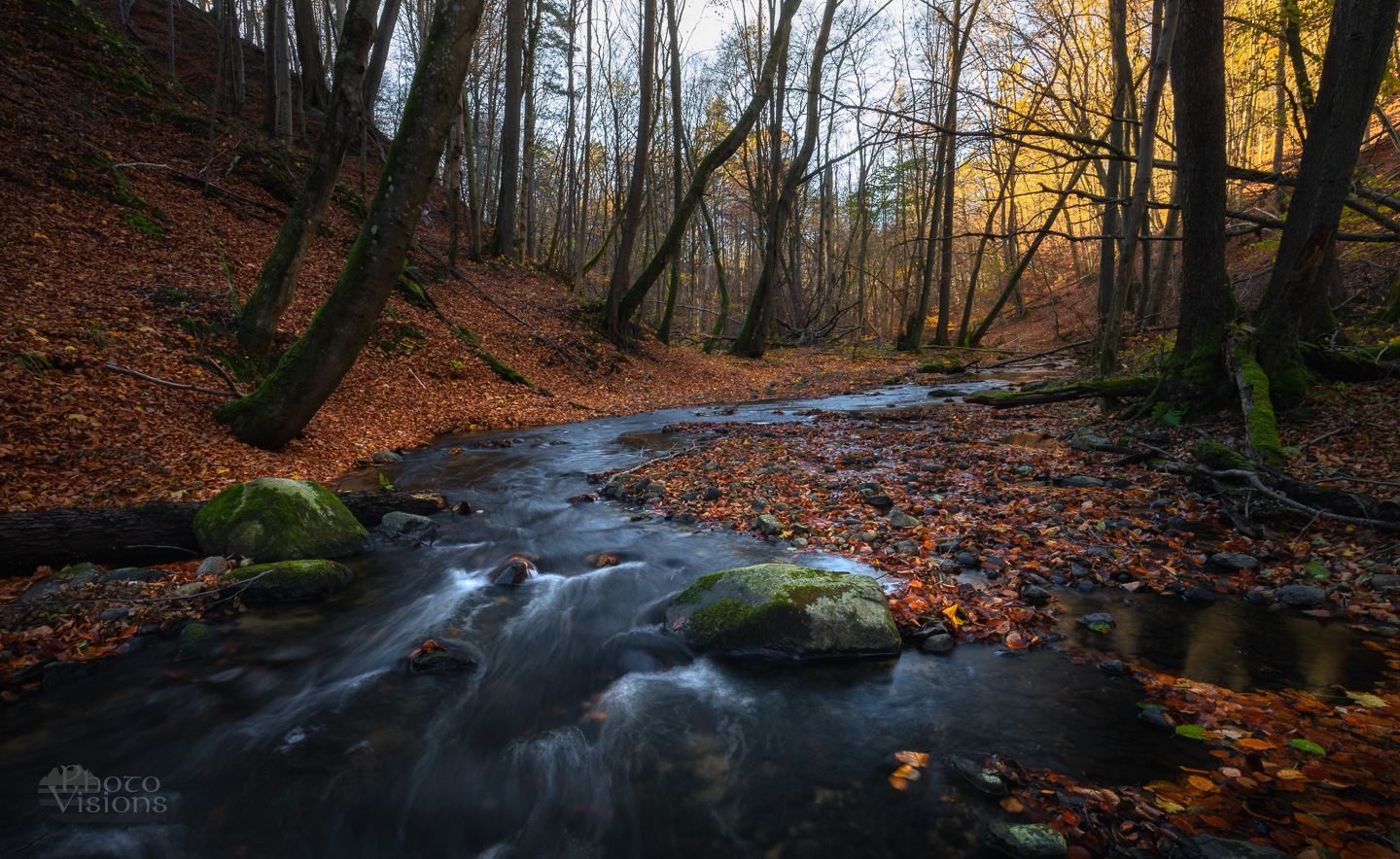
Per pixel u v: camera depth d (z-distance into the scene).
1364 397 7.43
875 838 2.51
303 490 5.93
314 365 8.28
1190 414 7.83
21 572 4.81
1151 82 9.43
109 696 3.62
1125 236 10.16
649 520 6.85
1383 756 2.73
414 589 5.18
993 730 3.12
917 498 6.89
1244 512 5.50
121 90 16.23
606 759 3.09
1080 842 2.37
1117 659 3.66
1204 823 2.41
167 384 8.38
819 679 3.68
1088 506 6.22
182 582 4.88
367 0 9.48
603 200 39.78
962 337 30.27
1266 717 3.06
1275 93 21.25
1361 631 3.88
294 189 17.42
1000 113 17.52
